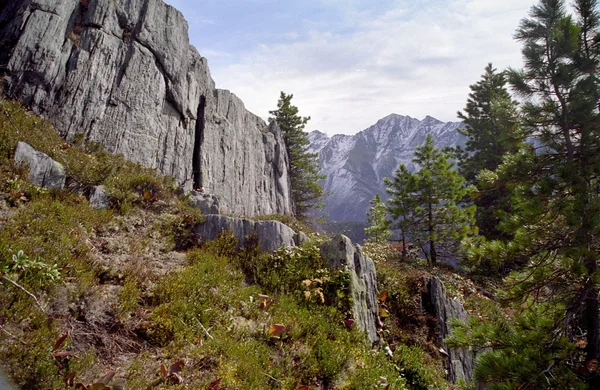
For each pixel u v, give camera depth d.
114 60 13.97
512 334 6.72
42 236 5.63
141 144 14.16
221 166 19.53
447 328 9.96
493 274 16.59
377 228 26.34
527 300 7.38
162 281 6.14
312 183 35.78
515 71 8.55
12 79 11.09
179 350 4.77
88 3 13.81
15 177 7.19
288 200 29.95
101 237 7.13
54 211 6.73
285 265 8.28
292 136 36.75
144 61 14.99
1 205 6.25
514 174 8.35
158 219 8.91
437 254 20.34
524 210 7.23
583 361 6.52
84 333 4.47
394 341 8.71
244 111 24.67
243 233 9.03
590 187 7.02
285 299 7.20
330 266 8.54
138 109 14.31
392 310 9.76
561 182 7.06
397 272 11.55
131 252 7.05
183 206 9.95
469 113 30.83
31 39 11.71
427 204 20.36
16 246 5.01
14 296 4.16
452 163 20.62
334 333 6.78
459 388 6.91
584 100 7.47
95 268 5.77
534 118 8.38
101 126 12.89
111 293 5.43
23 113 10.29
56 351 3.77
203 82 19.73
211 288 6.62
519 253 7.32
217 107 20.62
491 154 27.44
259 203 23.81
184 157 16.45
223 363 4.74
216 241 8.72
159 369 4.35
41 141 9.27
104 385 3.61
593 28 8.20
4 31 11.77
